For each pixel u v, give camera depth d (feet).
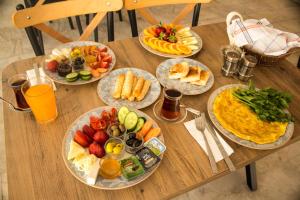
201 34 4.47
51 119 2.87
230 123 2.98
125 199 2.30
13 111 2.94
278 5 11.89
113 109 2.94
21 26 3.88
